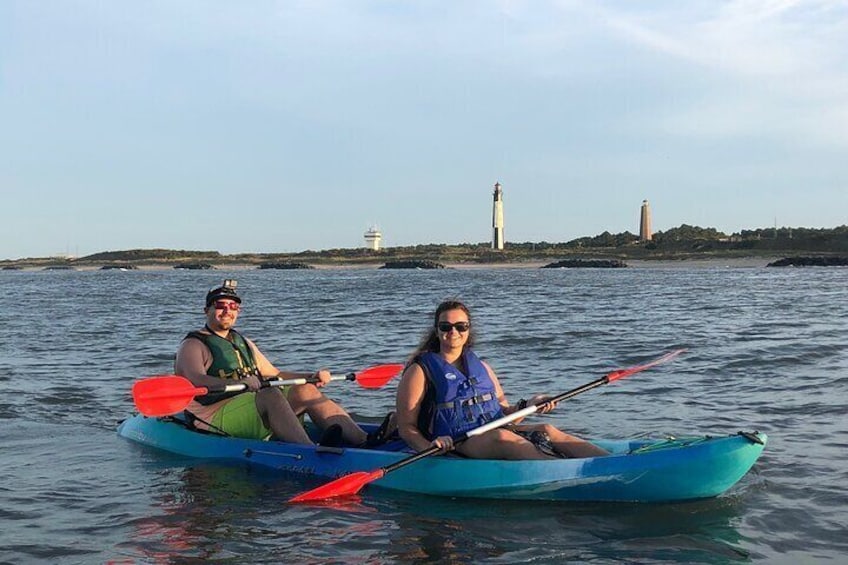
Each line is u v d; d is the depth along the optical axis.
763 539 4.44
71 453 6.46
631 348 12.93
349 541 4.48
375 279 53.84
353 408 8.20
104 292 37.25
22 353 12.92
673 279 46.50
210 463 6.12
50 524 4.76
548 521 4.78
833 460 5.91
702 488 4.97
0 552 4.31
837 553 4.23
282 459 5.96
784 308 21.52
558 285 39.53
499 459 5.37
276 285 44.69
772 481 5.41
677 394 8.73
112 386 9.73
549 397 5.80
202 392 6.05
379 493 5.36
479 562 4.18
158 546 4.41
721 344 13.14
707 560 4.18
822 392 8.62
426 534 4.58
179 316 21.20
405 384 5.50
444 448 5.31
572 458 5.29
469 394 5.47
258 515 4.93
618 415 7.71
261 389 6.24
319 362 11.91
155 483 5.61
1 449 6.60
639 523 4.73
